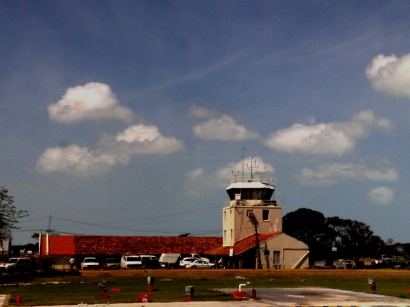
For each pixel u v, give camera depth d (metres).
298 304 35.66
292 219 129.00
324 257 126.19
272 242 86.94
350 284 56.84
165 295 40.09
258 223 94.06
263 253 86.31
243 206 94.38
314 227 128.12
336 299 39.19
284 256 87.00
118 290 44.38
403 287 52.75
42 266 74.69
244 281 61.28
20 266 73.62
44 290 46.19
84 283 56.25
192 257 90.69
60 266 81.56
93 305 33.94
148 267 84.25
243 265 86.44
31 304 34.72
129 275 68.06
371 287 46.22
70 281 59.19
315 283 58.34
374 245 131.50
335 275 71.38
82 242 96.75
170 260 88.44
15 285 53.22
